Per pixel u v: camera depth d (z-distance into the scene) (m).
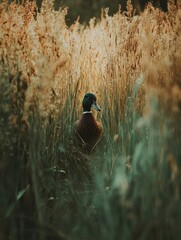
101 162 2.50
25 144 1.94
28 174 1.93
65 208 2.02
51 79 2.04
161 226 1.69
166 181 1.76
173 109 1.77
